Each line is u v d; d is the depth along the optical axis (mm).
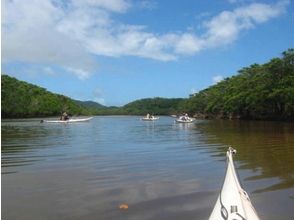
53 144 30938
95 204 11789
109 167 18656
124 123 82750
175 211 10953
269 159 20734
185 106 163875
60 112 157250
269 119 89625
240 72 117125
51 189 13922
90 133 45969
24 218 10523
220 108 118375
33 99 138250
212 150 25672
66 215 10758
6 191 13617
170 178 15742
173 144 30328
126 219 10305
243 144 29344
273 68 83062
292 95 75625
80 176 16312
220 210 6926
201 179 15500
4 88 122312
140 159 21406
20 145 30078
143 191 13445
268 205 11453
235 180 7070
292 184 14305
